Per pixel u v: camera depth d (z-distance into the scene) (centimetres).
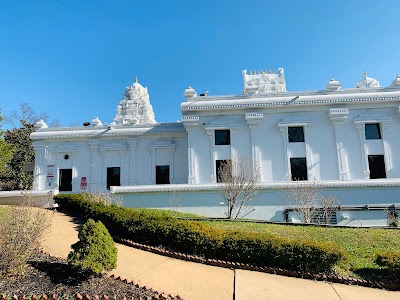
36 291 648
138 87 4244
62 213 1703
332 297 736
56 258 841
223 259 950
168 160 2705
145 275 811
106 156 2731
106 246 731
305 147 2369
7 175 3291
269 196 1970
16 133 3506
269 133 2408
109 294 664
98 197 1755
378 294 766
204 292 736
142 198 2053
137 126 2766
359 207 1827
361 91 2409
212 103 2425
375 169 2333
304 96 2405
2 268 695
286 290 765
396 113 2361
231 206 1762
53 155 2748
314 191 1836
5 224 781
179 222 1092
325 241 1095
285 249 895
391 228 1309
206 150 2430
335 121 2358
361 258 961
